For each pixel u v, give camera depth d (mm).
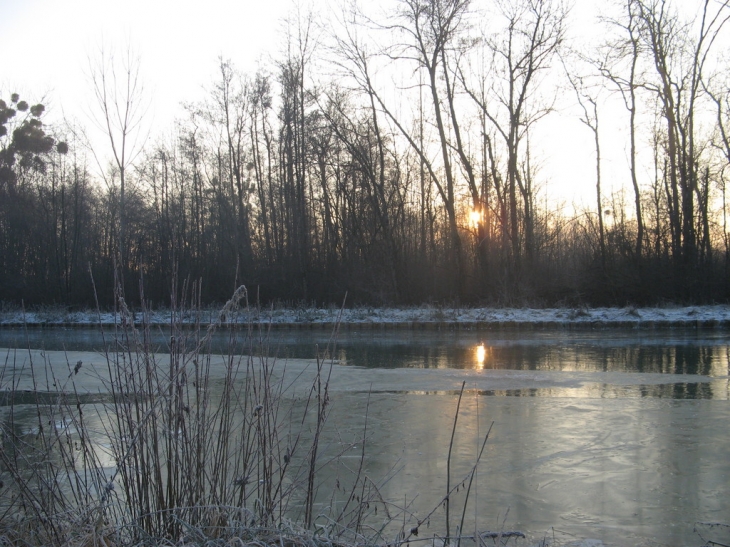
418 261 28828
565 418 6738
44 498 3354
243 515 3129
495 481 4770
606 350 13602
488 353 13250
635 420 6621
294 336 18844
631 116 26031
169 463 3221
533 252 27969
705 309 22188
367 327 21672
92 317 26922
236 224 32312
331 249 30297
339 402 7680
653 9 25047
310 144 29641
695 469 5008
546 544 3605
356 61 27172
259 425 3525
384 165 29672
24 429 5941
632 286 24562
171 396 3279
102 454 4984
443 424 6512
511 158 27234
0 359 12172
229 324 3547
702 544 3656
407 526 3930
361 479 4781
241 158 34469
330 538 3084
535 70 26562
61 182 35969
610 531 3855
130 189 34625
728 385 8789
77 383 9133
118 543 2971
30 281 33406
